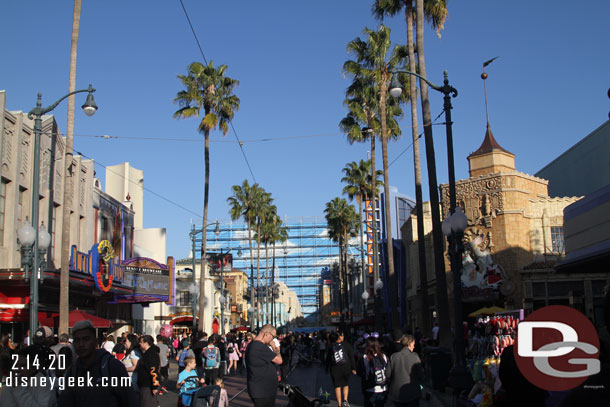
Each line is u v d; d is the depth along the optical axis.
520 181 41.81
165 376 19.53
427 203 48.34
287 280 164.25
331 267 139.62
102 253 30.38
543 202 41.59
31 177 27.59
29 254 16.83
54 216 30.30
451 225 15.75
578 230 18.73
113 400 5.86
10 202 25.92
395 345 15.80
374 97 35.62
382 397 12.18
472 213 42.41
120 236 40.16
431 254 47.50
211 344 18.89
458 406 12.11
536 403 4.71
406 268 59.25
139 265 37.44
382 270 73.00
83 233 33.91
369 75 33.53
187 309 60.41
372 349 12.45
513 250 40.59
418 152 28.11
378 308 38.56
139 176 55.22
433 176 21.95
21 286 25.23
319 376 31.22
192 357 11.82
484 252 41.28
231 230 163.62
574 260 18.75
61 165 31.06
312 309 162.38
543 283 40.06
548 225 41.16
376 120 35.97
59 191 30.66
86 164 34.66
